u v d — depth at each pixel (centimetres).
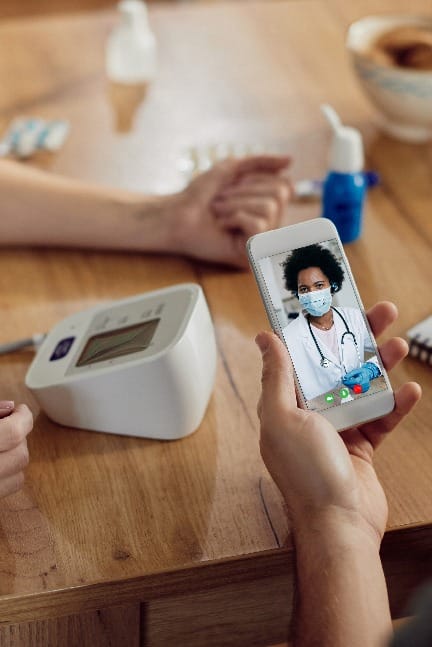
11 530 72
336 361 74
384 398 74
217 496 74
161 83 141
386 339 91
